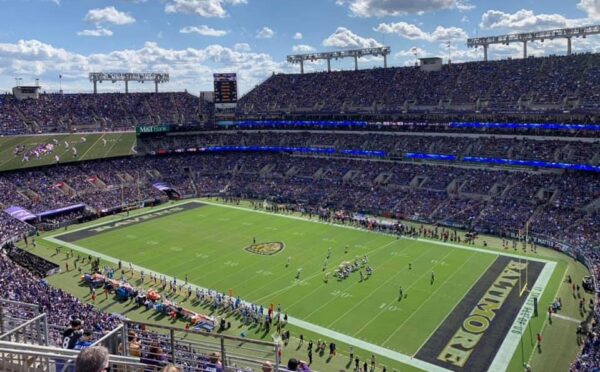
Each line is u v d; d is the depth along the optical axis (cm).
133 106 10944
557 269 5328
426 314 4350
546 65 8656
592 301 4453
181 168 10288
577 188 6944
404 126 9281
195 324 4231
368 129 9738
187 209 8500
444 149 8619
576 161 7188
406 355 3703
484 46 9944
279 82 11969
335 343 3903
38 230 7225
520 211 6944
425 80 9838
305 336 4022
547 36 9250
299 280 5203
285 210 8281
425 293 4794
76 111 10094
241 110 11369
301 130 10569
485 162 8069
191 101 11831
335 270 5456
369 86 10462
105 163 9650
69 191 8525
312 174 9638
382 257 5862
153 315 4462
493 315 4284
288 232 7006
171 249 6341
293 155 10488
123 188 9100
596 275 4847
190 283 5188
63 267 5694
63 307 4022
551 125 7606
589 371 3108
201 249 6319
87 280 5209
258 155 10762
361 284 5050
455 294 4750
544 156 7544
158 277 5362
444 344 3838
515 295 4681
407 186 8438
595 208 6506
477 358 3625
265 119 10862
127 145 9950
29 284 4572
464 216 7194
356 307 4528
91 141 9325
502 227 6694
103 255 6131
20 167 8425
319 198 8706
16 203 7725
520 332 3972
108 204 8431
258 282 5178
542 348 3716
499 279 5091
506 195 7388
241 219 7775
